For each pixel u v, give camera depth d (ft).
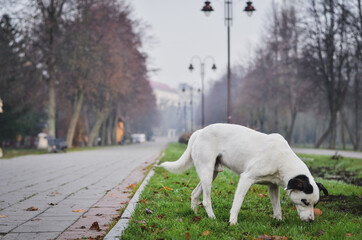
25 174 40.73
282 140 17.33
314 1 125.70
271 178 17.12
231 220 16.60
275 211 17.93
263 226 15.84
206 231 15.03
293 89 158.30
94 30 112.78
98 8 111.65
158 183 29.53
